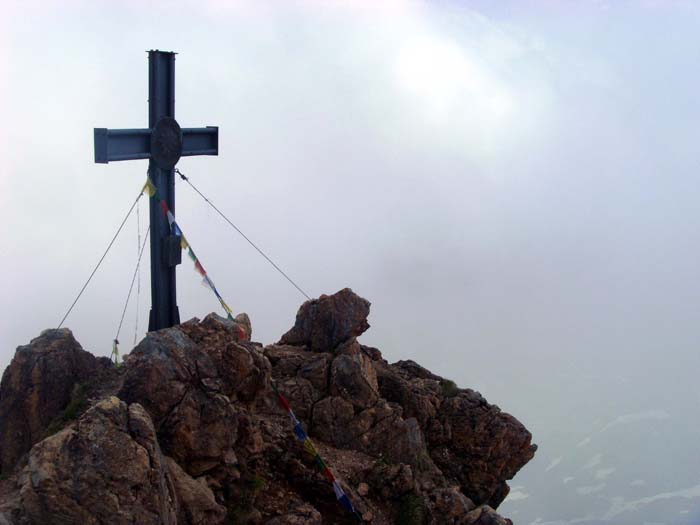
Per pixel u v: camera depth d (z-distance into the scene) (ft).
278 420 104.68
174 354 92.02
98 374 96.63
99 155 96.73
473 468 118.11
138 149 100.22
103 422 79.30
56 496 75.41
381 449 109.60
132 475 78.18
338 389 111.96
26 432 92.38
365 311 120.88
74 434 78.18
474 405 120.98
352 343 116.26
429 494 104.58
